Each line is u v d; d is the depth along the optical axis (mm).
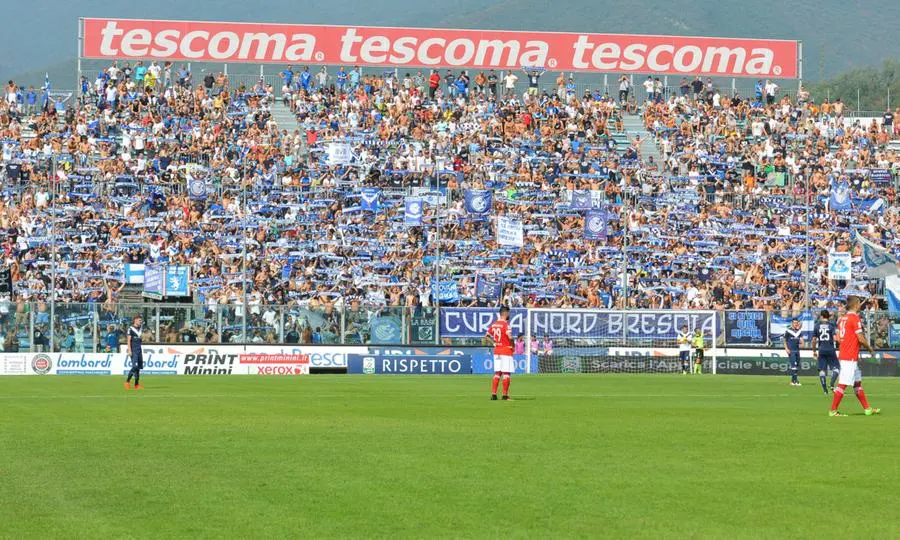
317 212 103250
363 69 142125
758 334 91000
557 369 90688
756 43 135250
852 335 43125
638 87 140500
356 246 99688
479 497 23422
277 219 101688
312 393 58656
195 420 40719
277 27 128500
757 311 91125
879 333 91000
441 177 109875
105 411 45188
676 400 53344
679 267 101688
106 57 124188
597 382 72875
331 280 96062
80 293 91125
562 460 28922
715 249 103812
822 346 60094
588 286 98312
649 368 91562
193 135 112750
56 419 41219
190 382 71188
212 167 108000
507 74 132000
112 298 90000
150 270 86625
